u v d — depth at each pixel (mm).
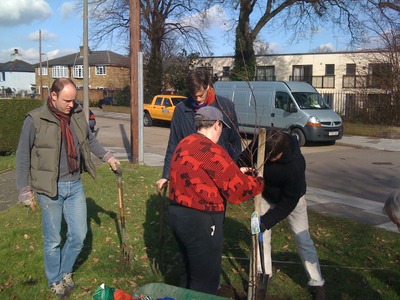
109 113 35719
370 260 5238
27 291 4293
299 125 17703
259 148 3631
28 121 3893
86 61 17156
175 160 3393
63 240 5562
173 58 37188
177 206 3398
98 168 10594
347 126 21766
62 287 4219
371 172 12273
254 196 3436
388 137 20359
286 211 3945
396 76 21969
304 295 4340
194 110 4238
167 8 35344
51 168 3951
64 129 4012
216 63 37906
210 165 3266
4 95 68812
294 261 5184
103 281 4527
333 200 8820
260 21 28188
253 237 3570
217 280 3541
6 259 5031
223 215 3486
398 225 3357
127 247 4992
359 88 23406
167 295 3104
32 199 3938
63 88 3902
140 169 10695
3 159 12148
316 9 27078
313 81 36781
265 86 19141
